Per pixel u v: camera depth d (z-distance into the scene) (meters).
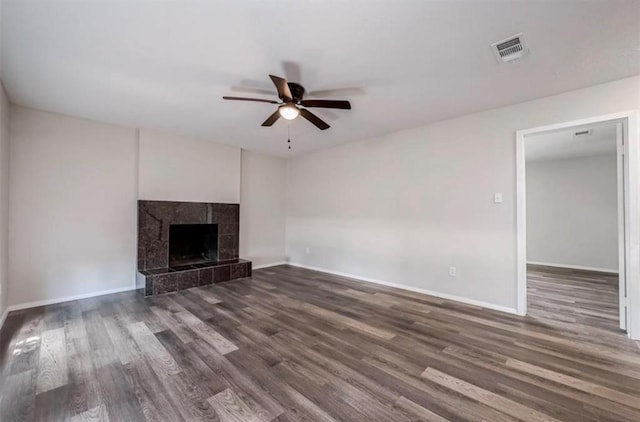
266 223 5.91
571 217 6.09
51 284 3.48
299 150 5.54
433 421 1.56
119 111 3.46
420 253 4.02
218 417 1.59
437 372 2.03
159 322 2.90
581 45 2.08
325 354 2.28
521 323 2.91
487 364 2.14
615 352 2.32
